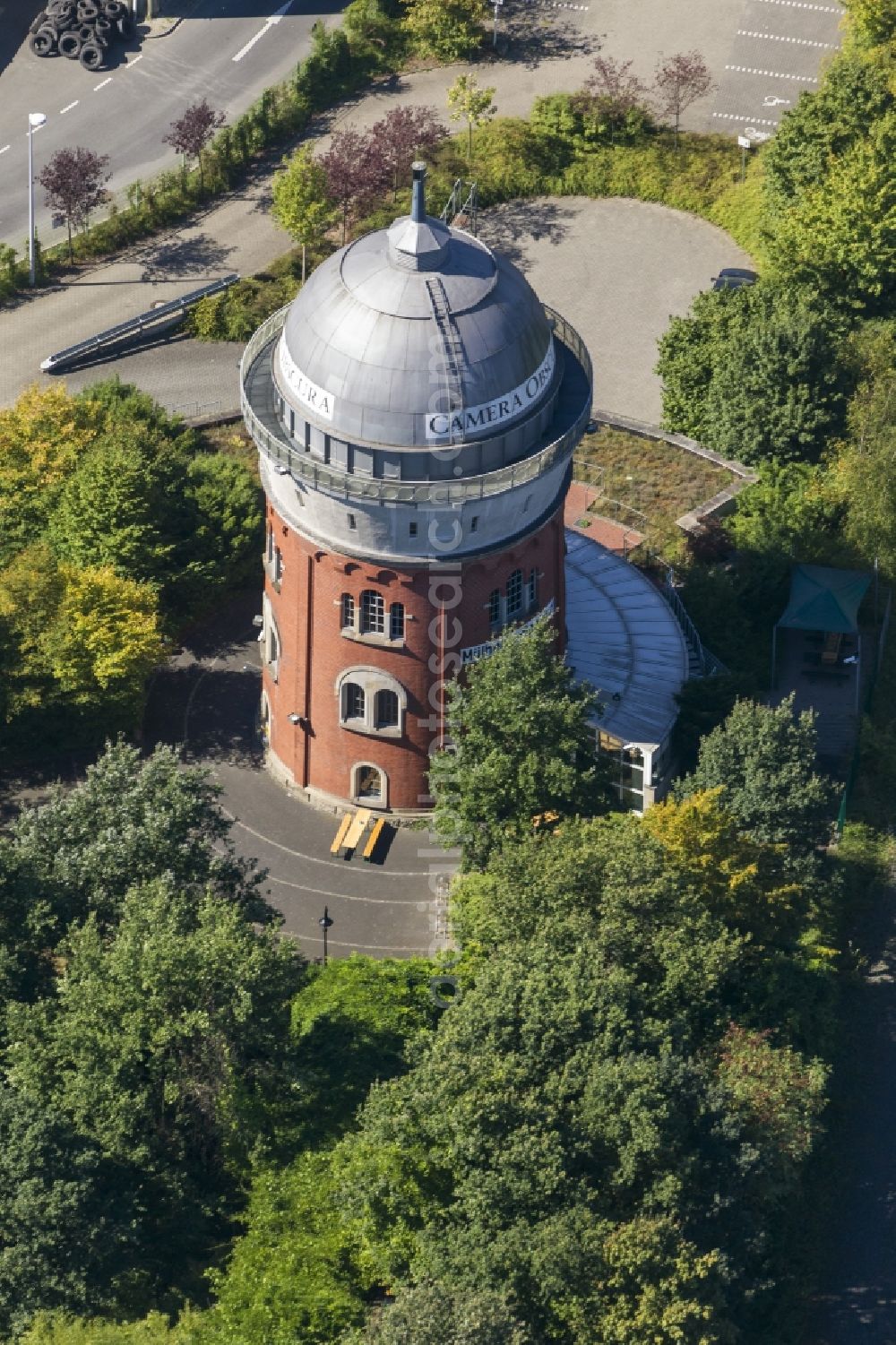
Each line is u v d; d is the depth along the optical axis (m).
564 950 195.25
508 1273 177.12
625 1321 174.50
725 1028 199.75
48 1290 182.62
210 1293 192.00
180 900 198.25
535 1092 182.62
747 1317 196.38
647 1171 182.00
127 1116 188.50
